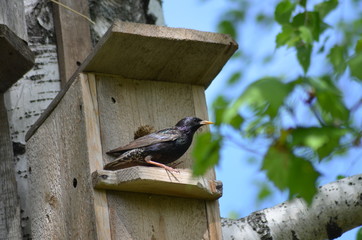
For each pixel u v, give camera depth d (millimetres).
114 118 11836
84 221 11273
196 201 11867
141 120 12094
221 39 12047
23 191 12969
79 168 11539
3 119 13016
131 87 12180
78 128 11695
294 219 12336
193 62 12250
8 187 12633
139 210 11398
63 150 12008
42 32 13805
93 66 11805
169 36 11695
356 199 12398
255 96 8234
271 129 9023
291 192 8969
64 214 11828
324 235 12359
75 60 13656
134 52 11750
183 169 11539
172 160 12141
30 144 12945
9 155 12820
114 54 11688
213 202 11938
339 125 9141
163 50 11859
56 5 13906
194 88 12656
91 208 11117
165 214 11594
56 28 13852
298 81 8594
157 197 11609
